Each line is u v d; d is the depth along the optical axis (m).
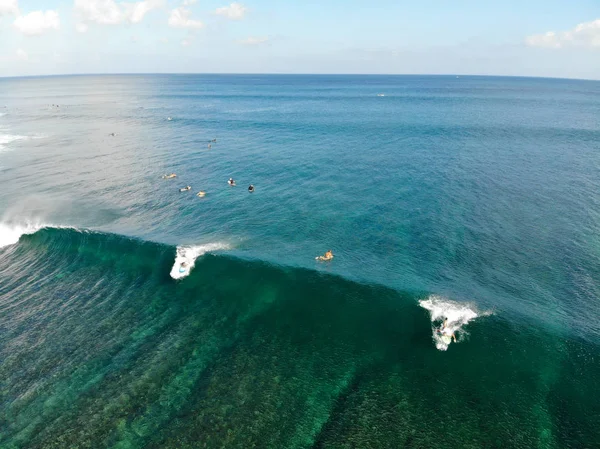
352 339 23.38
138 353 22.17
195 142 78.38
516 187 49.50
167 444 17.12
